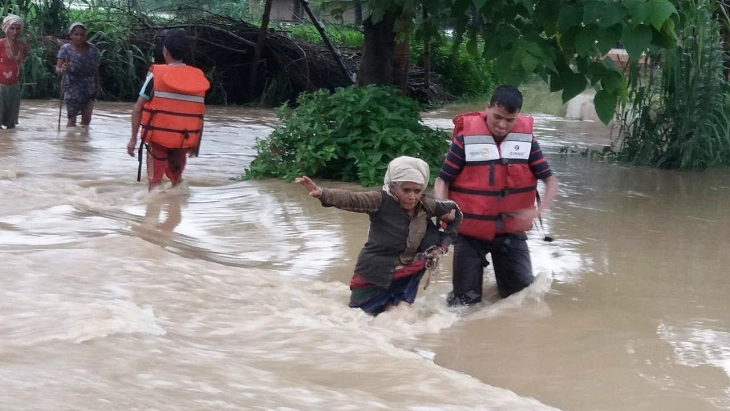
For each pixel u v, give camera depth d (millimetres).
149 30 23531
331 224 8617
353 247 7742
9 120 15141
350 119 11258
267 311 5574
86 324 4672
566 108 23094
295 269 7020
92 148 13312
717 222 9211
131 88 22703
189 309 5430
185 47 10039
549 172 6320
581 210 9625
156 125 9836
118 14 23703
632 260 7512
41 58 21609
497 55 9414
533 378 4797
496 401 4152
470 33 10688
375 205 5871
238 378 4117
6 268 5844
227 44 23625
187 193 10117
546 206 6258
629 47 8391
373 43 13422
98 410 3459
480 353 5199
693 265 7410
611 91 9062
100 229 7672
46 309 4945
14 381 3725
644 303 6281
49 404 3467
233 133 16484
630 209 9773
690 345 5387
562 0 8852
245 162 12859
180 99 9875
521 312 6031
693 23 12109
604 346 5344
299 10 31547
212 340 4863
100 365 4086
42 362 4051
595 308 6133
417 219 5895
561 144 15562
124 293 5551
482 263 6352
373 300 5941
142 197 9781
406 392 4152
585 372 4902
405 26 12086
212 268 6617
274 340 4938
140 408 3527
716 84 12703
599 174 12273
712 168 13016
